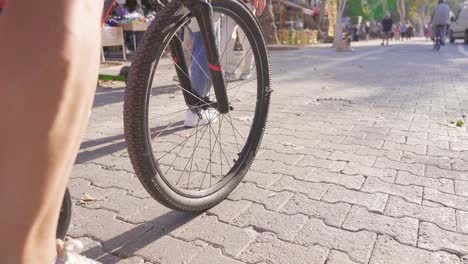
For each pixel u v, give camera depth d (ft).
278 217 6.13
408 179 7.52
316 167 8.23
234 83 17.40
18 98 2.06
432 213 6.16
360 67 28.40
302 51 48.96
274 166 8.34
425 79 21.30
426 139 10.13
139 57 4.88
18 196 2.21
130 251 5.30
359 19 109.19
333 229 5.74
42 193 2.28
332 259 5.04
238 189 7.20
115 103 14.97
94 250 5.33
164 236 5.65
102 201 6.79
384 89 18.08
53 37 2.11
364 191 7.01
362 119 12.39
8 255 2.31
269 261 5.02
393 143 9.82
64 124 2.24
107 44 27.12
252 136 7.18
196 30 6.17
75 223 6.04
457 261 4.96
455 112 13.17
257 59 7.00
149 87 4.96
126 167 8.37
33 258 2.44
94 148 9.60
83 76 2.28
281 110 13.87
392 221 5.94
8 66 2.06
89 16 2.34
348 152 9.16
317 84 19.94
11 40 2.09
